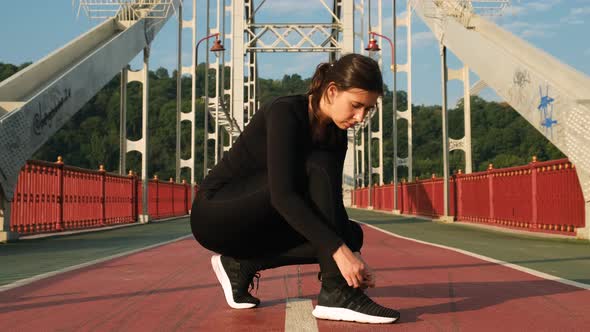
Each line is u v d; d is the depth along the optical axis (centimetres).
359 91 190
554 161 988
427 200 2144
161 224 1675
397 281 364
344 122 200
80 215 1285
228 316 244
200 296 304
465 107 2791
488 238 919
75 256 621
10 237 913
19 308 271
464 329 215
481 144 7100
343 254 190
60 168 1161
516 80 1109
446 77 1753
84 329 222
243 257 243
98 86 1353
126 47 1605
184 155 7638
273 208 215
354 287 204
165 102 7750
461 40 1515
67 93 1145
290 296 302
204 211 230
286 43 3481
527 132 6788
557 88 936
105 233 1164
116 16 1719
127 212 1717
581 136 870
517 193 1173
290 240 228
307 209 196
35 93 1083
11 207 934
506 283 352
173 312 257
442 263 493
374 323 222
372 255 579
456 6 1593
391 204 3155
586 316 242
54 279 386
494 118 7150
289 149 202
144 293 317
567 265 481
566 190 949
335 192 209
